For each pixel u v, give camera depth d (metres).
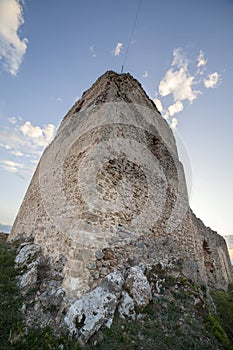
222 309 5.33
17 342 2.66
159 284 4.46
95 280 3.67
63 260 4.05
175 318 3.68
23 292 3.74
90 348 2.75
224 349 3.33
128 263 4.41
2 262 4.80
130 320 3.35
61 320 3.03
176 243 6.30
